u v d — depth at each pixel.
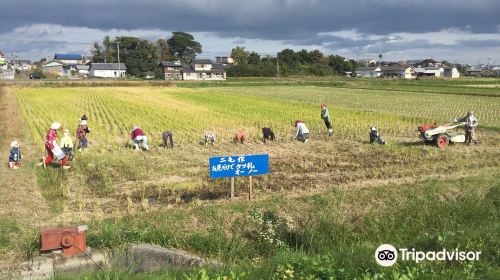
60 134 23.81
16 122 27.86
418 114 34.69
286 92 62.84
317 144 21.14
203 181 14.24
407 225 10.02
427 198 11.23
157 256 8.46
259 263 7.86
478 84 85.12
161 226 9.45
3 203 11.22
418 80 99.94
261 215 9.98
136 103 42.62
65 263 7.80
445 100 49.16
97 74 113.50
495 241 8.16
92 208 11.42
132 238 8.82
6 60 149.25
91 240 8.49
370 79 105.69
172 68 111.25
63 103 41.59
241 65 116.00
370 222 9.91
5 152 18.56
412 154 18.38
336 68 137.62
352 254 7.54
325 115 23.28
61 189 13.00
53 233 7.80
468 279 6.51
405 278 6.16
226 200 11.84
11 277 7.34
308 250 8.97
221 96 52.31
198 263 8.13
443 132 20.05
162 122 28.48
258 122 28.52
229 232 9.50
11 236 8.76
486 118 31.77
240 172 11.68
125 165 16.30
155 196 12.73
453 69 139.38
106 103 42.47
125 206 11.66
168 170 15.70
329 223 9.66
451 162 16.77
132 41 123.62
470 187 11.96
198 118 30.47
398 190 11.84
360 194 11.49
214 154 18.67
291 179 14.45
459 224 10.05
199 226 9.61
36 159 17.20
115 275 7.15
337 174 15.11
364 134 23.95
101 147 20.02
